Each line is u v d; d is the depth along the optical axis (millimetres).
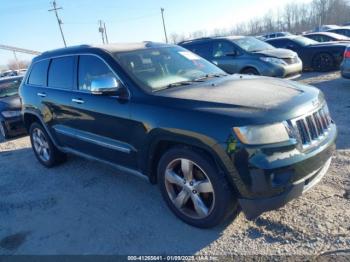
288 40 13039
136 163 3600
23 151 6789
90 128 4105
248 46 10086
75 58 4410
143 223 3434
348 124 5570
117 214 3684
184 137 2967
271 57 9359
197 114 2924
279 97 3053
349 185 3580
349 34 19031
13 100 8109
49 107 4828
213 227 3133
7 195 4598
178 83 3699
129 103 3484
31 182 4953
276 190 2713
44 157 5535
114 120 3664
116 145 3760
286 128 2750
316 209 3230
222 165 2803
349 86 8859
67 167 5355
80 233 3418
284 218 3168
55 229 3559
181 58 4312
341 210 3162
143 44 4453
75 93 4312
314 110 3066
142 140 3373
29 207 4145
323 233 2883
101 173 4918
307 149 2857
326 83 9703
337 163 4117
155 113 3211
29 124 5730
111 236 3293
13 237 3521
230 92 3244
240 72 9797
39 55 5414
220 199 2910
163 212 3590
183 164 3129
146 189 4199
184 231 3207
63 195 4340
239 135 2689
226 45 10078
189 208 3316
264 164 2654
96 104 3895
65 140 4758
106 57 3902
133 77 3617
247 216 2908
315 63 12492
